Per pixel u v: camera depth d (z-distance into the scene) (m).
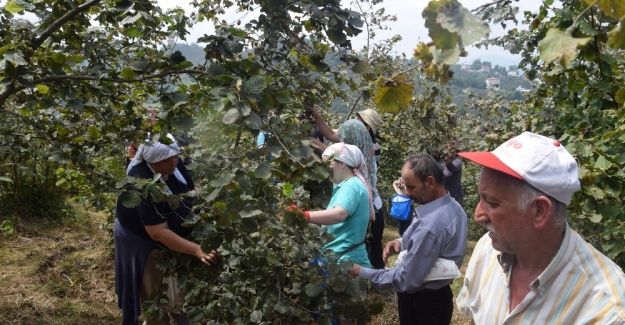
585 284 1.43
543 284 1.47
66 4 2.75
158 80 2.60
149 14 2.54
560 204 1.47
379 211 4.47
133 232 3.42
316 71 2.63
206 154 2.56
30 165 6.24
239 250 2.67
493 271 1.69
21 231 6.12
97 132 2.68
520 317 1.51
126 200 2.58
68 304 4.60
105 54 3.02
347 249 3.30
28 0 2.80
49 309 4.42
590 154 2.60
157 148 3.15
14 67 2.33
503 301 1.62
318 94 2.97
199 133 2.73
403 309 3.20
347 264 2.46
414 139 7.14
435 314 3.09
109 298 4.87
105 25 3.01
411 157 3.15
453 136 7.25
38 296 4.57
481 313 1.69
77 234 6.37
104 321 4.49
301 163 2.13
